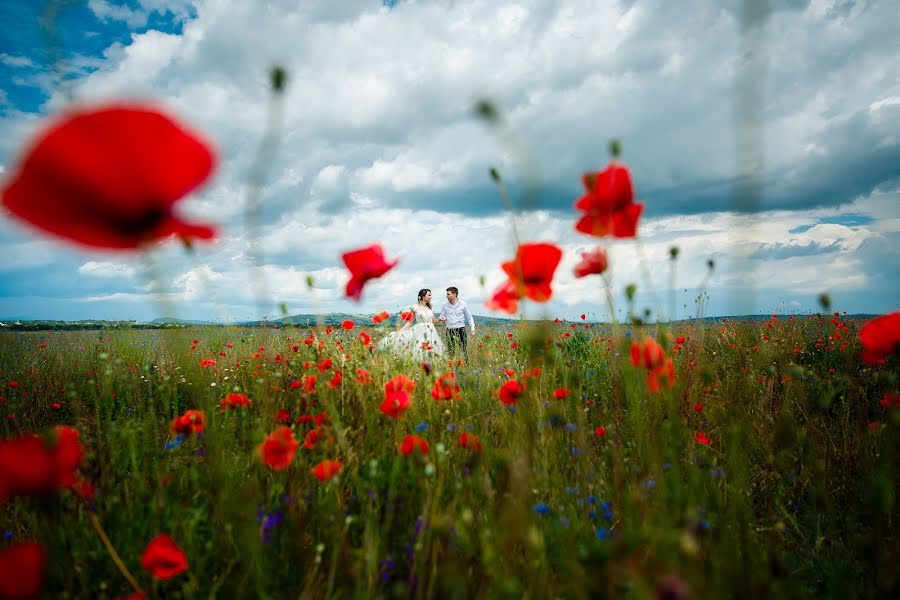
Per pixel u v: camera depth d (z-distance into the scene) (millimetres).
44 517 1535
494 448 2289
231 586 1609
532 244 1340
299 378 4109
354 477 2127
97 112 511
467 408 2986
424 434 2631
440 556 1551
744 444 1932
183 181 575
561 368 2477
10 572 797
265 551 1710
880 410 3271
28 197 515
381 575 1521
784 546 1963
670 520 1341
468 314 8328
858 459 2406
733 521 1547
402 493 2012
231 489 1886
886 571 1464
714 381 2744
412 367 4004
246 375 4508
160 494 1910
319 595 1531
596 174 1264
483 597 1419
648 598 847
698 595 970
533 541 1264
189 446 2658
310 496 2098
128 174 534
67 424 4176
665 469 1741
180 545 1807
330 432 2484
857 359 5160
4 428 4086
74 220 548
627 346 1586
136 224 589
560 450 2221
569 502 1809
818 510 1986
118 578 1741
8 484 1025
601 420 2758
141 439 2871
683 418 2203
